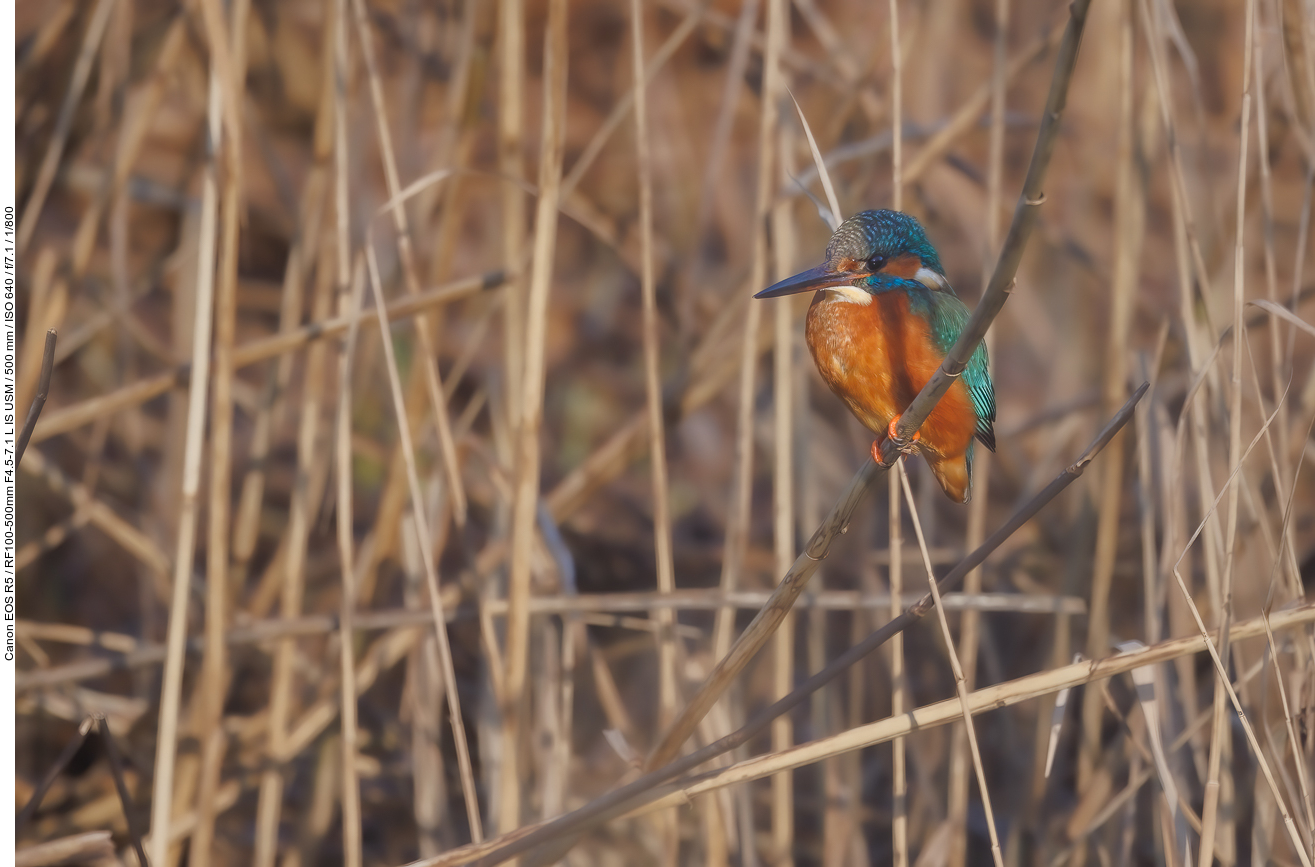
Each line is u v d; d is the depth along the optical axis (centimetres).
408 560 974
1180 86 1488
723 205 1545
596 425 1516
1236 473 642
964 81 1432
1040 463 1100
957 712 596
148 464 1280
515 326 886
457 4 1093
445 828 919
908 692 1055
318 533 1264
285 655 868
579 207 1298
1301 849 603
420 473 1062
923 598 580
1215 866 896
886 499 1223
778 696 849
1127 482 990
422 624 894
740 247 1500
